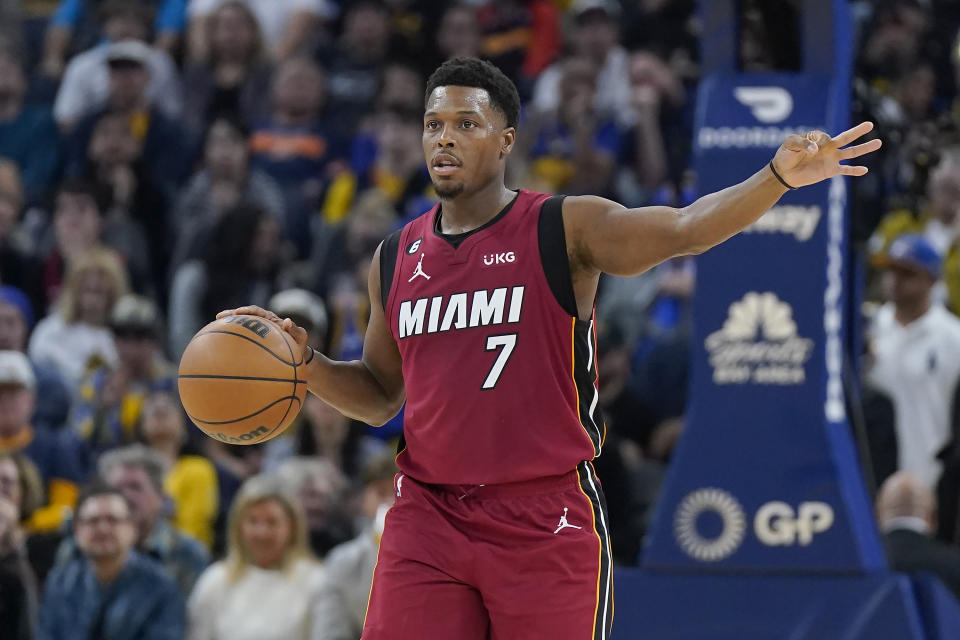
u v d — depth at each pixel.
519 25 29.55
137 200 26.44
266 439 9.29
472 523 8.91
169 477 18.77
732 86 12.79
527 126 26.23
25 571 15.48
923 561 14.80
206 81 29.08
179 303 23.58
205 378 9.05
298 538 16.03
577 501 8.97
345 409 9.83
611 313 22.89
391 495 16.44
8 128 28.97
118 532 15.35
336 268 24.06
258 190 26.03
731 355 12.49
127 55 27.75
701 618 12.21
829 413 12.41
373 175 26.81
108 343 22.73
